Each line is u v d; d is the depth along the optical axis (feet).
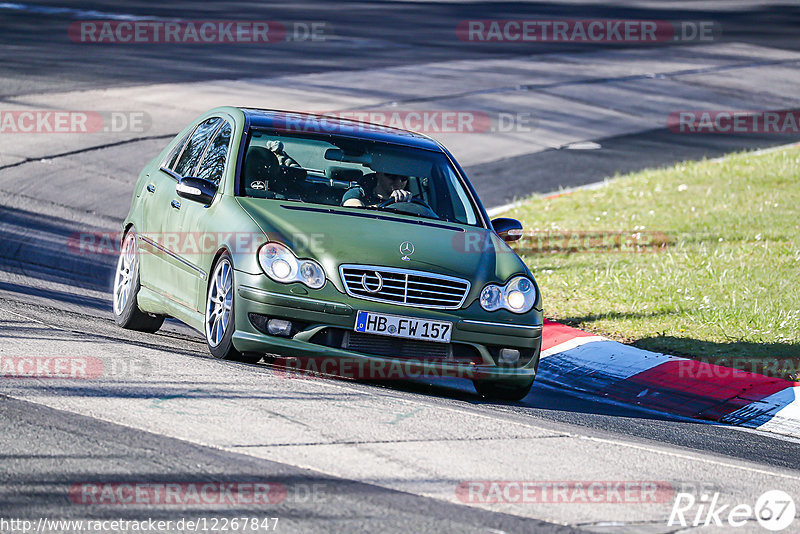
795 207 186.50
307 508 52.60
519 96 301.02
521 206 191.52
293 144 97.55
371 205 94.02
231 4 460.14
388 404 76.07
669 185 208.13
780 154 238.68
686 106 307.37
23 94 254.88
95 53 318.65
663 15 506.48
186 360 83.35
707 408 95.40
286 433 64.85
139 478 55.11
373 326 82.23
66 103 249.34
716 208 187.01
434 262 85.35
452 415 75.51
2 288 112.37
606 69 352.69
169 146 112.37
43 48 320.29
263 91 278.05
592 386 102.63
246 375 79.71
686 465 69.82
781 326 117.19
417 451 64.23
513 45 393.91
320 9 464.65
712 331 116.16
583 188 209.56
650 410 95.40
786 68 376.68
